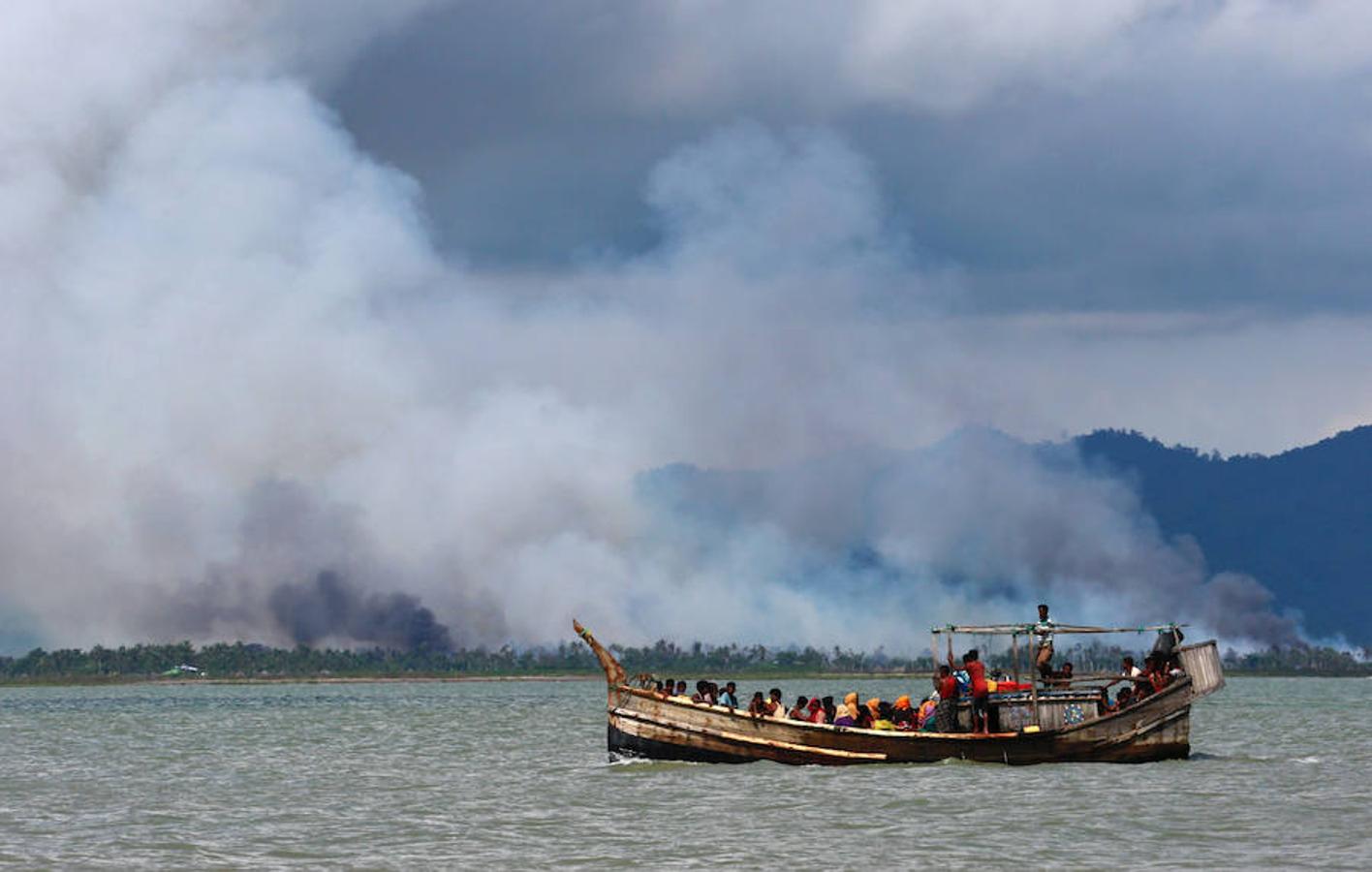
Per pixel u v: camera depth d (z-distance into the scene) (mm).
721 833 183875
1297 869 158250
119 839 189625
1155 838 177000
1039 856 166375
